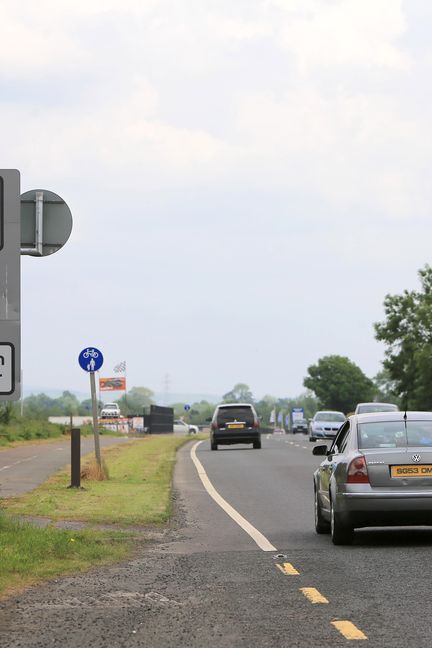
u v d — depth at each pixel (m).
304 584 18.09
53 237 29.03
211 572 19.70
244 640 13.63
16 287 20.05
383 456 23.75
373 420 24.92
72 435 39.25
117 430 128.12
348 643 13.33
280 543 24.42
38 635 14.16
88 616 15.46
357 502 23.50
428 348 137.00
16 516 29.25
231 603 16.34
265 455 67.81
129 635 14.09
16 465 53.31
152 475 46.19
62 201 29.05
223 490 40.47
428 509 23.41
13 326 19.91
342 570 19.73
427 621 14.68
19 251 20.17
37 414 137.50
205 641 13.63
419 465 23.64
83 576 19.30
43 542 22.25
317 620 14.85
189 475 48.88
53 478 43.78
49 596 17.17
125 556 22.03
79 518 29.11
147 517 29.48
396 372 141.88
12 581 18.52
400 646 13.11
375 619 14.87
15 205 20.33
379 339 142.50
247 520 29.78
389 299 142.25
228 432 77.75
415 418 24.81
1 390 19.58
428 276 143.12
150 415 135.75
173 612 15.70
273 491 39.94
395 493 23.42
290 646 13.21
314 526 28.19
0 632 14.38
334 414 99.81
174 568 20.30
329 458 25.92
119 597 17.05
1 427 90.12
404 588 17.52
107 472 43.88
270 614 15.38
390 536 25.89
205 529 27.59
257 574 19.38
